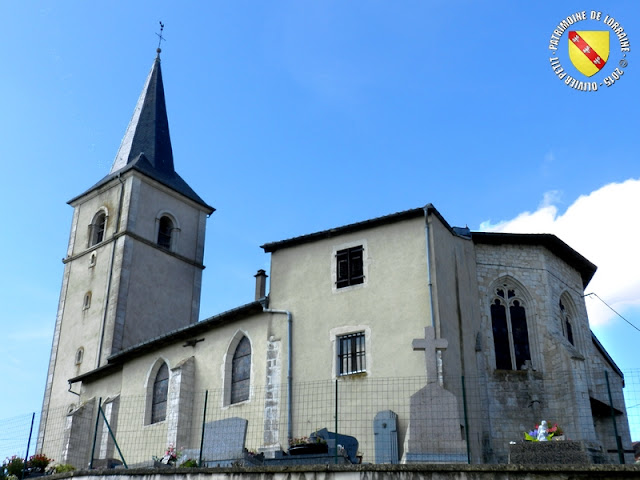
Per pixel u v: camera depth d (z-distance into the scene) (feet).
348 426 70.38
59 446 111.86
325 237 80.64
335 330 75.41
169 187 133.59
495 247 83.51
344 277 77.92
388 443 66.33
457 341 73.20
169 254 129.80
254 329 82.58
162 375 92.17
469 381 73.10
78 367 117.91
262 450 73.46
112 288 119.24
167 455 72.23
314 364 75.31
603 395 84.84
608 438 81.05
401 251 75.00
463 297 77.30
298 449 57.41
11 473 75.61
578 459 45.29
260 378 79.30
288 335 78.18
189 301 130.41
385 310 73.36
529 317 81.05
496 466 44.34
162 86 156.56
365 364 72.49
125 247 121.80
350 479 47.55
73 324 123.75
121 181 130.93
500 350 79.20
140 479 56.80
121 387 97.91
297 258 81.97
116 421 94.53
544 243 84.28
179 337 90.63
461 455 53.01
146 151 141.69
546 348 79.20
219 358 84.74
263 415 76.54
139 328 119.44
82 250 130.82
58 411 116.78
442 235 76.54
